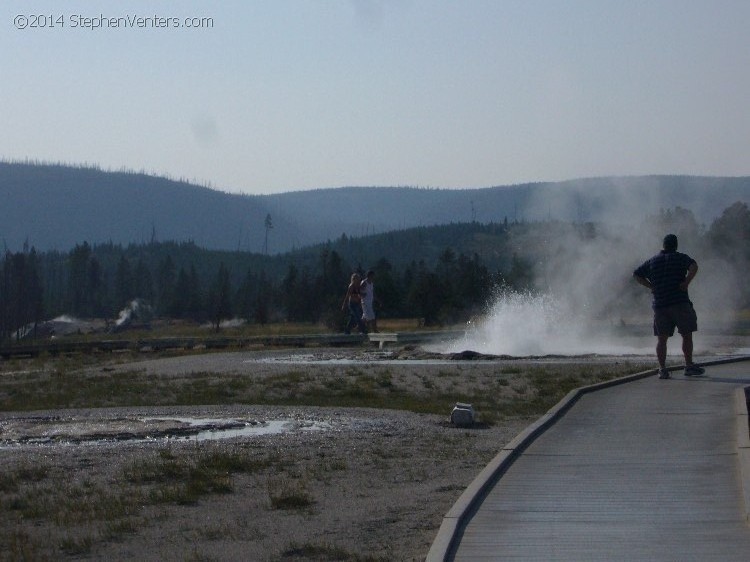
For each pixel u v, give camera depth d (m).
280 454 14.05
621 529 8.53
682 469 10.70
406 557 8.66
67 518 10.53
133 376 26.72
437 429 16.20
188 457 13.89
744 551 7.82
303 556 8.80
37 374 29.44
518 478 10.51
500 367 25.22
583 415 14.23
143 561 8.84
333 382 23.02
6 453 14.73
